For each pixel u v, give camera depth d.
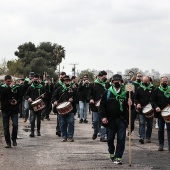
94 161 10.95
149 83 14.95
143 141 14.64
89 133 17.53
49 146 13.65
